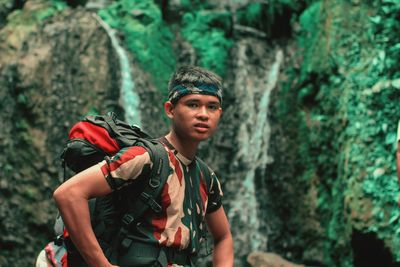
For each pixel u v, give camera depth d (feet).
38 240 29.37
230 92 33.99
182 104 9.99
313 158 30.19
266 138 32.37
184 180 10.03
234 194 32.32
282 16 34.65
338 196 27.94
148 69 33.19
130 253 9.58
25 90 29.86
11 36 31.60
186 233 9.86
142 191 9.61
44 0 33.55
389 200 24.86
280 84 32.83
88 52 31.71
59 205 9.32
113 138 10.11
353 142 26.53
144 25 34.06
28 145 29.60
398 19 27.02
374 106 26.18
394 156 25.12
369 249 25.64
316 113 30.30
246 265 31.22
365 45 28.02
